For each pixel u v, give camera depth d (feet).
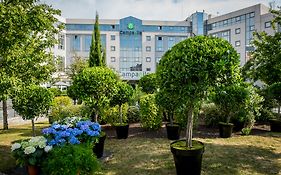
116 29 127.44
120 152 21.24
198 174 14.60
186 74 13.51
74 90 24.12
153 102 29.84
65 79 78.59
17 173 15.92
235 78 13.87
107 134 28.71
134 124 34.96
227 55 13.80
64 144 14.79
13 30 17.35
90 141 17.12
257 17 99.86
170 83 14.11
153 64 129.90
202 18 127.65
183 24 131.64
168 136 26.17
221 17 118.42
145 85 43.62
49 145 14.70
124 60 127.95
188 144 14.78
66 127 17.02
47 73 26.02
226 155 19.98
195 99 13.91
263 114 34.35
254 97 27.99
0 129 33.06
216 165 17.60
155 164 17.99
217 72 13.44
